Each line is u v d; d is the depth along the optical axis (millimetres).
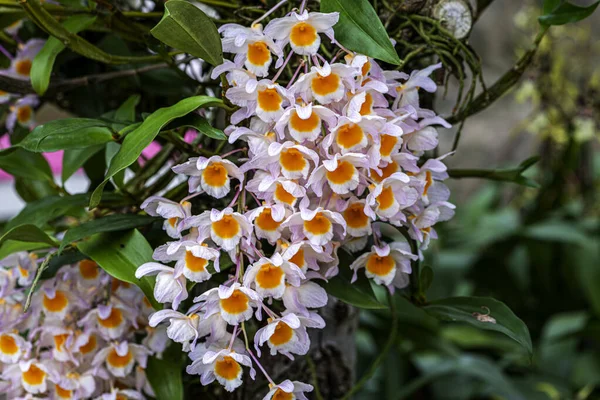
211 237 788
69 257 876
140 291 894
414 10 875
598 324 1595
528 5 2463
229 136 786
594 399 1573
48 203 920
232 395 954
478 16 996
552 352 1671
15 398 901
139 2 1044
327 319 964
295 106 778
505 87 924
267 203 793
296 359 954
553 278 1939
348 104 791
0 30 953
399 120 800
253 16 888
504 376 1435
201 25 788
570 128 1918
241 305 789
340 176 787
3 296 893
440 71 901
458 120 926
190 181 807
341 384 981
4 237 837
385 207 808
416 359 1587
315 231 789
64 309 882
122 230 862
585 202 2070
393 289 859
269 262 783
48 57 906
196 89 992
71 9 918
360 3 801
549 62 1869
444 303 902
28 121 1030
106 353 888
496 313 878
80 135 856
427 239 854
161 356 918
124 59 917
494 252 1963
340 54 833
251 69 788
